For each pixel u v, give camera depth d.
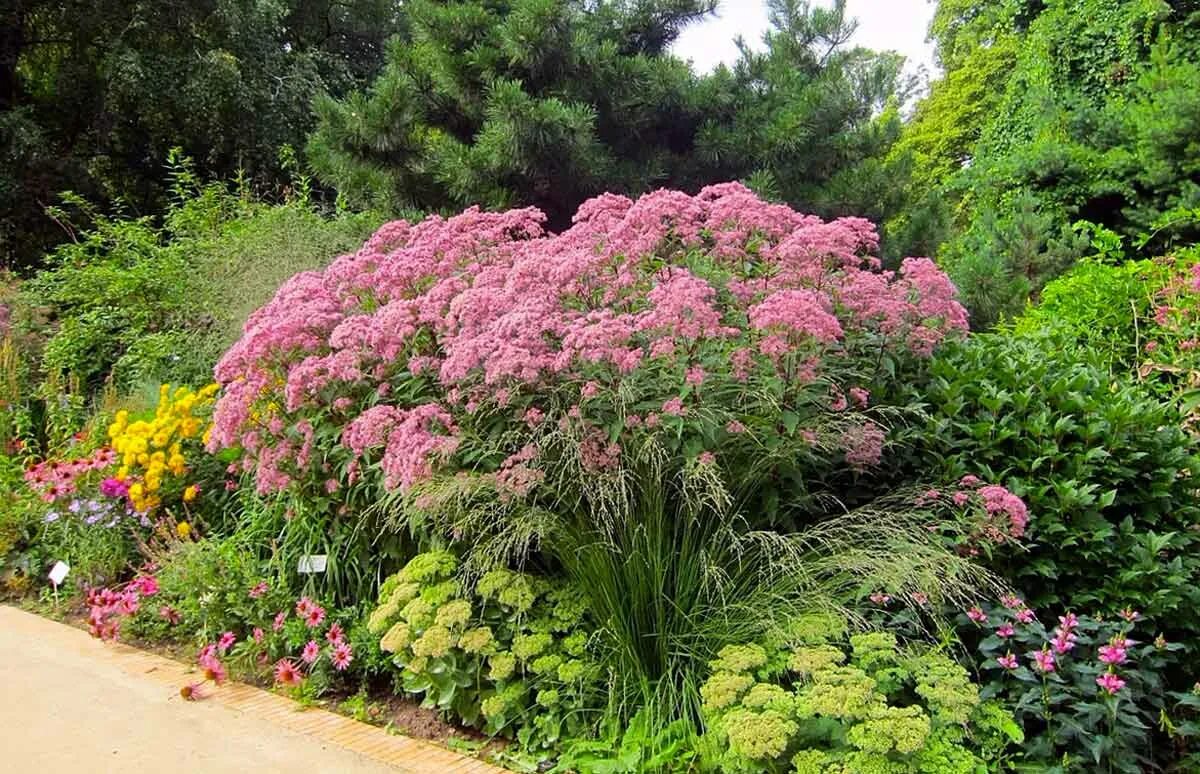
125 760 2.74
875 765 2.21
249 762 2.75
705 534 3.09
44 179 12.66
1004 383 3.68
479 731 3.04
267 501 4.17
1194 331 4.60
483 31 8.27
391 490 3.20
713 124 8.45
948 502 3.21
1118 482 3.29
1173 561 3.12
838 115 8.41
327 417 3.66
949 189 11.83
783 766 2.36
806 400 3.10
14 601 4.73
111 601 4.07
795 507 3.29
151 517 4.68
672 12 8.97
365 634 3.40
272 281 6.68
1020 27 12.95
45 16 13.25
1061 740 2.49
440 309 3.55
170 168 14.07
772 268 3.63
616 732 2.76
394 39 8.51
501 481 2.97
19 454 6.39
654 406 3.02
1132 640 2.81
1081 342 5.15
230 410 3.73
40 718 3.07
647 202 3.71
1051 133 10.23
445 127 8.58
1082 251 8.58
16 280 9.69
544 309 3.19
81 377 7.56
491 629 3.08
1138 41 10.26
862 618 2.74
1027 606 3.03
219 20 13.44
